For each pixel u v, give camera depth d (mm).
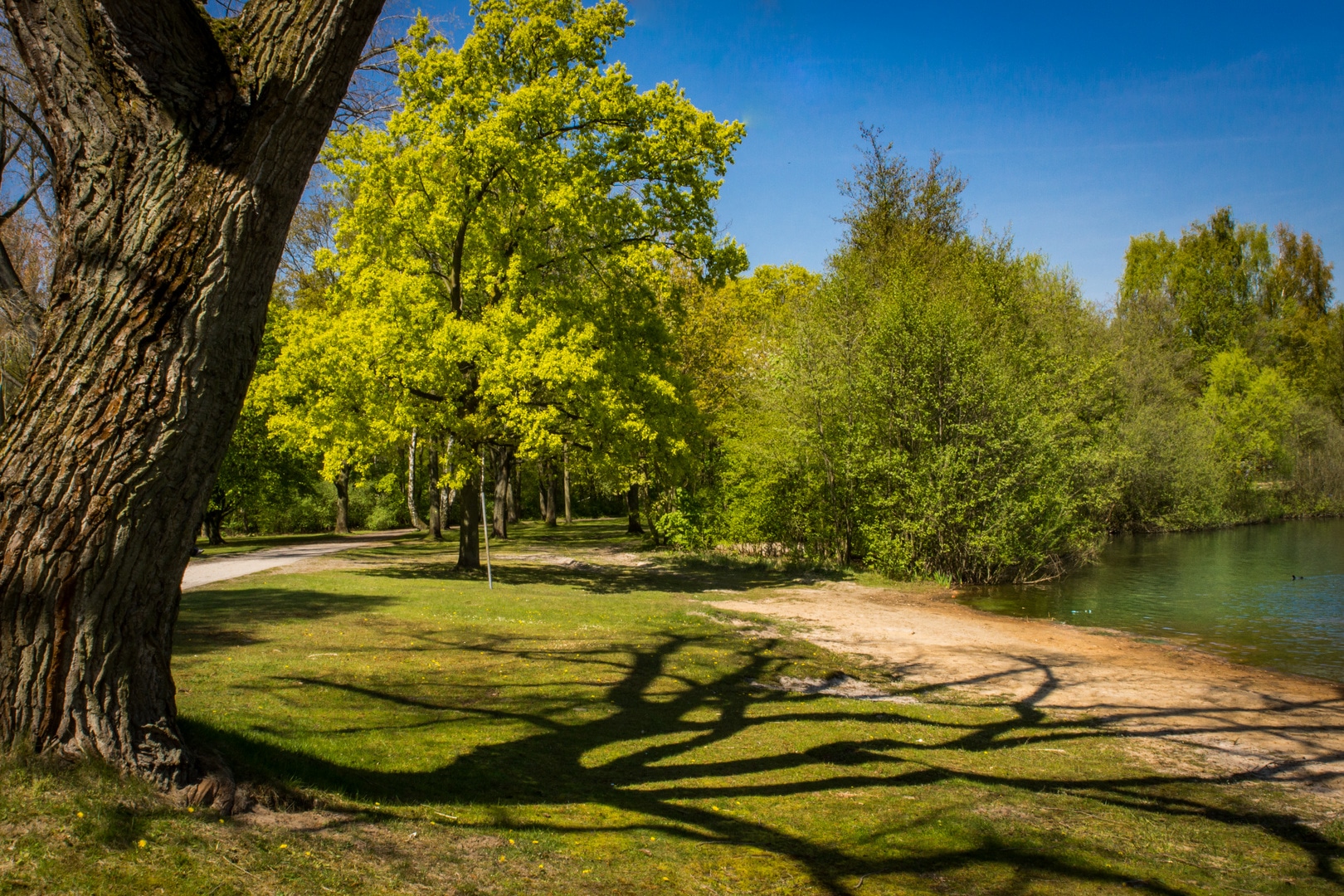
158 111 3324
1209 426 39938
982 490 20078
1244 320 52656
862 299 25562
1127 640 13547
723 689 8922
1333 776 6859
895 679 10203
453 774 5309
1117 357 33062
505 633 10969
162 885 3016
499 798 4934
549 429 18062
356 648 9367
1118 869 4496
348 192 21438
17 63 11992
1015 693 9703
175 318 3375
